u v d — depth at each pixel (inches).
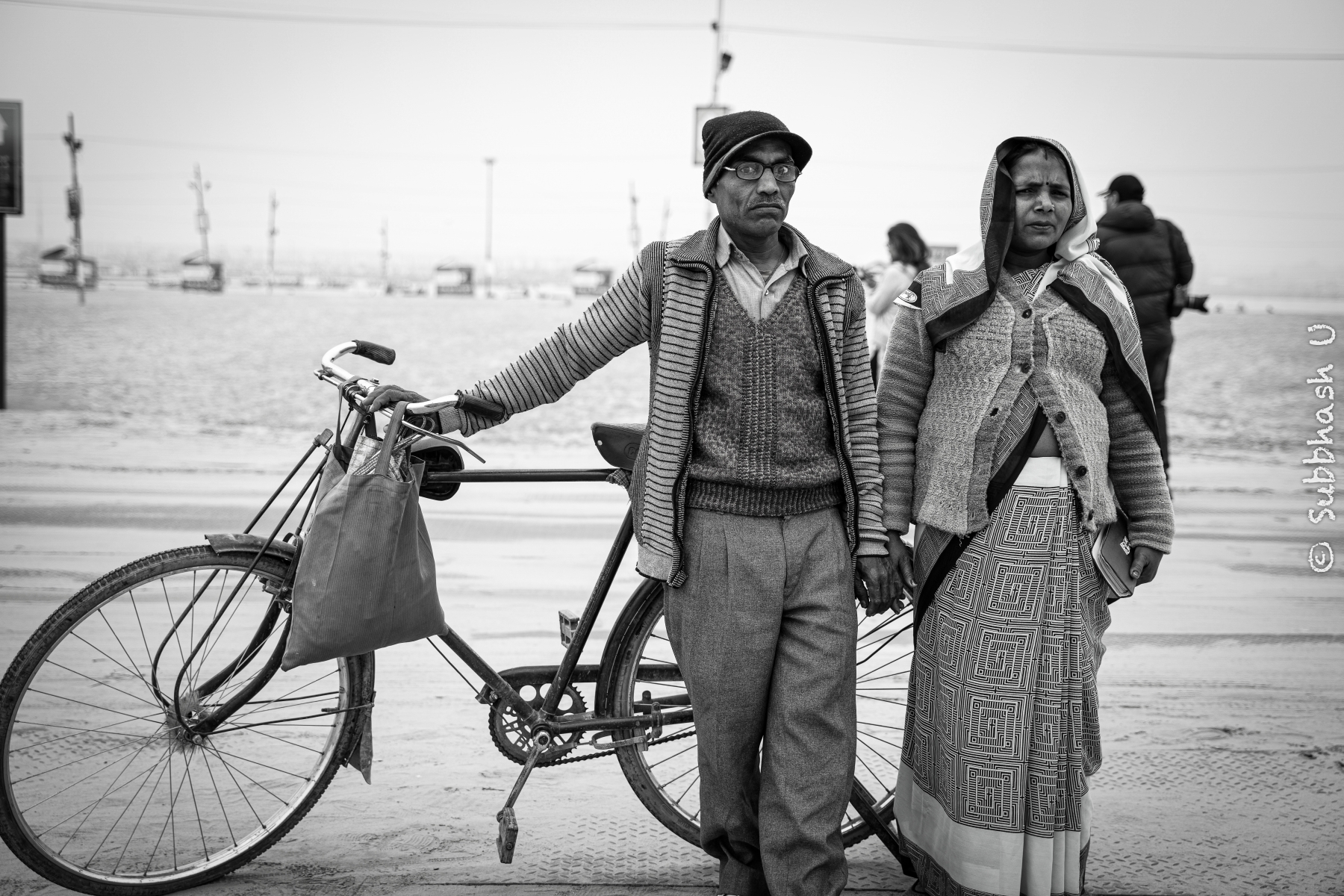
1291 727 152.6
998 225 97.0
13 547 230.7
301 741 137.9
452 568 229.3
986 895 98.0
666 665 112.7
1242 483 375.2
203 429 441.4
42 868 101.1
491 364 660.7
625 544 108.2
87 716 141.9
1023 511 97.4
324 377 103.7
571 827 120.5
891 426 104.1
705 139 93.1
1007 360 97.6
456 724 146.8
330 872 109.3
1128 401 101.6
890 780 129.0
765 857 95.3
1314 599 221.8
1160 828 122.4
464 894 105.7
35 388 544.4
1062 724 97.0
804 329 93.4
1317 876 112.2
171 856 109.3
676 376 92.7
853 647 96.7
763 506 93.4
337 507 96.1
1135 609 212.1
